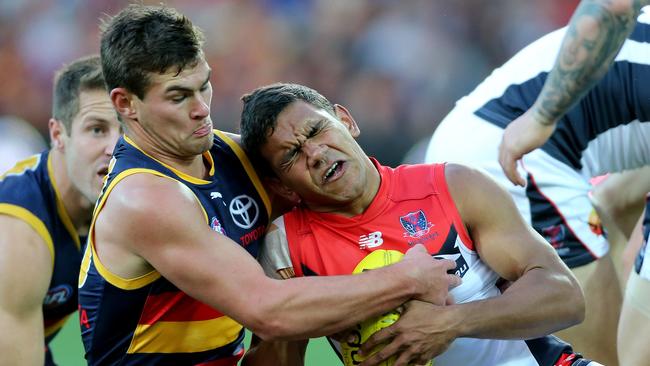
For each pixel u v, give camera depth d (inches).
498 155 456.8
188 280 350.3
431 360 371.6
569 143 480.1
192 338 386.3
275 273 384.2
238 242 382.9
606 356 479.8
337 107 401.1
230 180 391.2
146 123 362.9
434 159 508.7
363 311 343.9
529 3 1331.2
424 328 346.3
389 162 1302.9
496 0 1328.7
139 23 353.7
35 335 441.7
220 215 379.6
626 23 382.0
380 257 366.6
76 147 446.3
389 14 1337.4
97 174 446.9
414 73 1315.2
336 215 377.7
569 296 357.1
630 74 463.5
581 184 487.2
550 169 478.9
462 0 1330.0
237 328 405.1
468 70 1317.7
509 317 348.2
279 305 341.4
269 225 397.1
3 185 453.7
